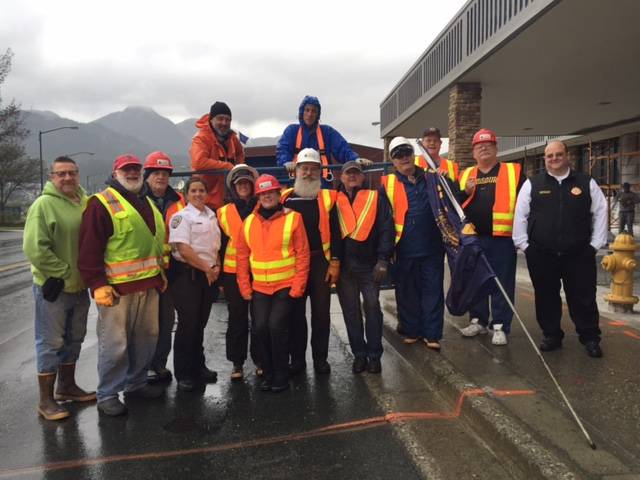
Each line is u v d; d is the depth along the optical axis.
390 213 4.71
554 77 14.17
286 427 3.74
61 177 3.98
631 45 11.39
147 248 4.07
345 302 4.83
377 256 4.73
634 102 17.53
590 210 4.48
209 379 4.81
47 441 3.60
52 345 3.98
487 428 3.41
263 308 4.46
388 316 6.59
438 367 4.41
